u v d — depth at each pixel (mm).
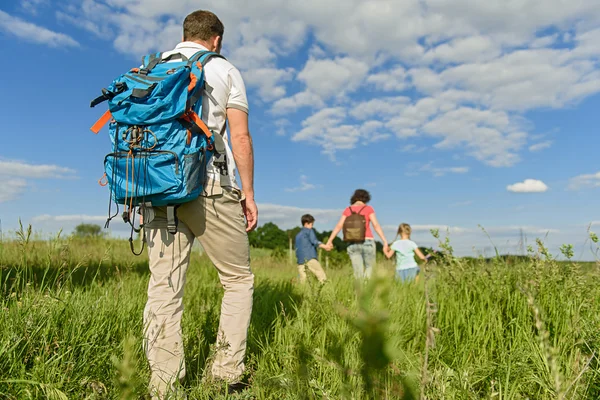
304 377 1015
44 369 2143
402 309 3867
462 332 3316
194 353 2980
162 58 2654
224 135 2709
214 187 2537
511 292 3684
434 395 2117
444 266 4254
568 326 2871
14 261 3969
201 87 2484
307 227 8477
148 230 2543
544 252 3695
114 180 2418
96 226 11430
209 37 2871
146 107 2305
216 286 5105
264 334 3387
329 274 8492
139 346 2473
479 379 2551
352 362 2246
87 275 5152
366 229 7867
